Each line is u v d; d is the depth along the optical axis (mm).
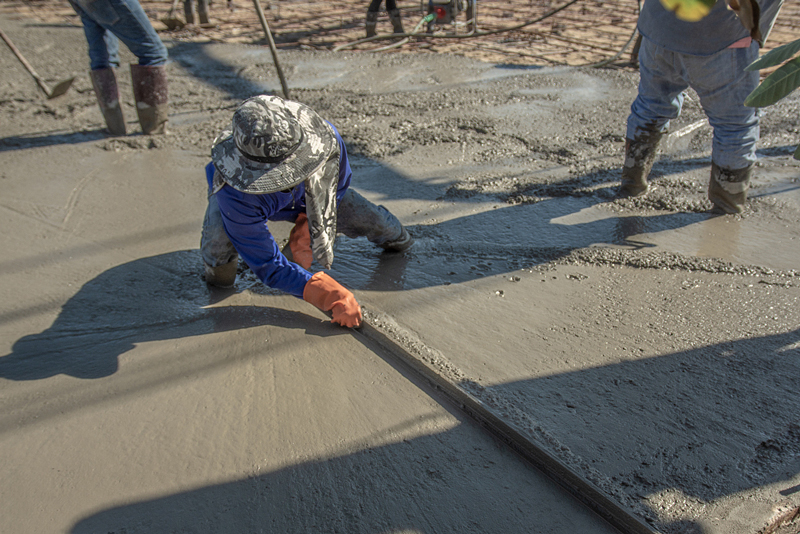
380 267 3037
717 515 1701
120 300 2807
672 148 4309
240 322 2637
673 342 2426
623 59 6938
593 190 3771
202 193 3887
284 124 2016
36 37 8438
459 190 3834
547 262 3035
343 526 1725
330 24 9500
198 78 6527
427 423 2078
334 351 2445
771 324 2508
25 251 3232
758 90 1149
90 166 4328
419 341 2461
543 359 2350
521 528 1711
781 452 1902
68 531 1729
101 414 2145
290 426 2068
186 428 2074
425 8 10445
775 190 3637
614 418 2047
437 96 5719
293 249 2584
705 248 3084
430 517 1744
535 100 5543
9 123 5203
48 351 2469
